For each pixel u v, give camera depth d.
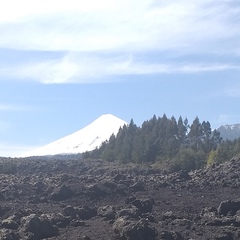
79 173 64.94
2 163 67.81
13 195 42.38
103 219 32.59
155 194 45.28
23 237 27.34
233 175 54.00
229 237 28.97
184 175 57.75
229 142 81.06
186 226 31.05
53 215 31.58
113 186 45.88
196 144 85.38
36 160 82.38
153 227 29.03
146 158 80.31
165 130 91.44
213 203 40.09
